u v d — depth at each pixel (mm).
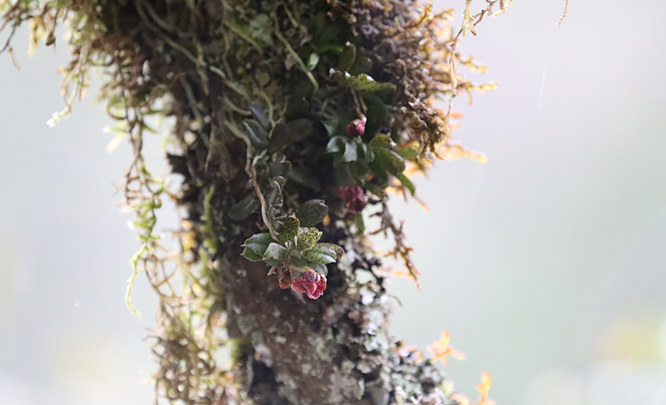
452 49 890
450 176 1446
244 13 903
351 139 895
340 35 906
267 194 884
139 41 919
